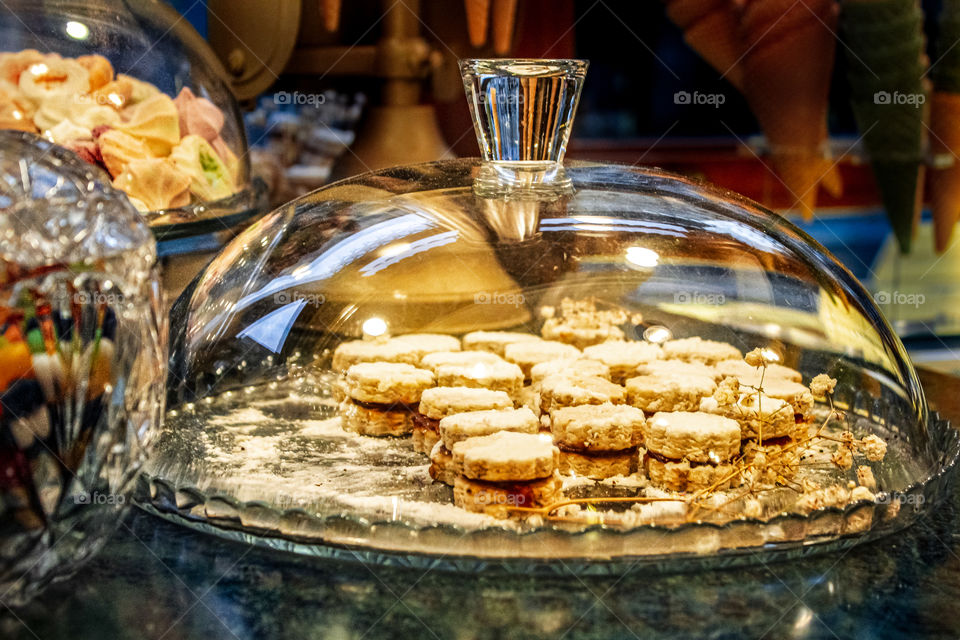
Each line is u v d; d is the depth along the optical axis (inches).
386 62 51.3
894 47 57.0
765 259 36.7
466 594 25.4
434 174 38.5
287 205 39.2
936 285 71.8
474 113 35.4
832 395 35.6
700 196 38.2
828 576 26.6
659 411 35.3
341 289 36.5
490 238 36.9
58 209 23.3
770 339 36.7
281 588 25.5
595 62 75.6
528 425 31.8
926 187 69.1
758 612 24.6
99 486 24.1
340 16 51.7
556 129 35.3
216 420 34.8
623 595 25.4
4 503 22.6
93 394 23.7
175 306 37.9
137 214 25.7
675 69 73.4
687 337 38.4
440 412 33.1
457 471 29.3
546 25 61.5
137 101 40.7
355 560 26.0
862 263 72.2
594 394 34.5
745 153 70.1
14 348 22.6
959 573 26.9
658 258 37.3
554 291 38.4
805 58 56.4
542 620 24.1
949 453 31.6
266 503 26.7
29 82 38.7
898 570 27.0
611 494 31.0
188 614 24.1
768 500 29.7
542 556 25.3
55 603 24.5
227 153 44.6
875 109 58.8
